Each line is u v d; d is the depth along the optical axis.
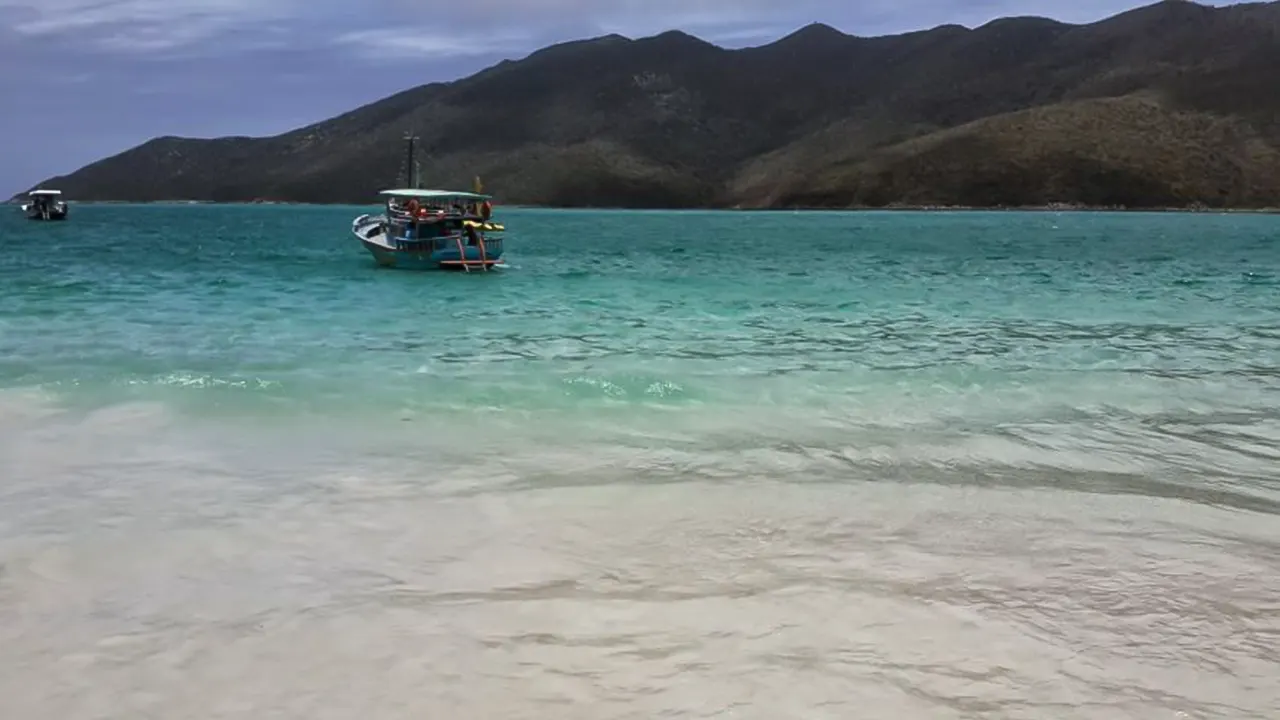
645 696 3.81
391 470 7.01
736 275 28.47
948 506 6.34
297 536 5.58
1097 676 4.03
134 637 4.27
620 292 22.33
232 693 3.80
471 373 11.01
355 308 18.12
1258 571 5.25
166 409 8.89
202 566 5.10
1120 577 5.13
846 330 15.39
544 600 4.73
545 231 77.69
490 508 6.16
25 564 5.07
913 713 3.71
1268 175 182.88
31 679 3.88
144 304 18.08
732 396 9.84
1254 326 16.11
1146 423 8.82
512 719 3.63
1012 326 16.03
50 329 14.30
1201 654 4.25
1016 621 4.56
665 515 6.06
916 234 71.44
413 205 29.06
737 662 4.09
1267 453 7.80
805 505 6.30
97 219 108.31
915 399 9.79
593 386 10.20
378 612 4.56
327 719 3.62
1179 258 38.84
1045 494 6.64
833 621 4.52
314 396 9.57
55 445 7.56
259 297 20.05
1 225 78.94
